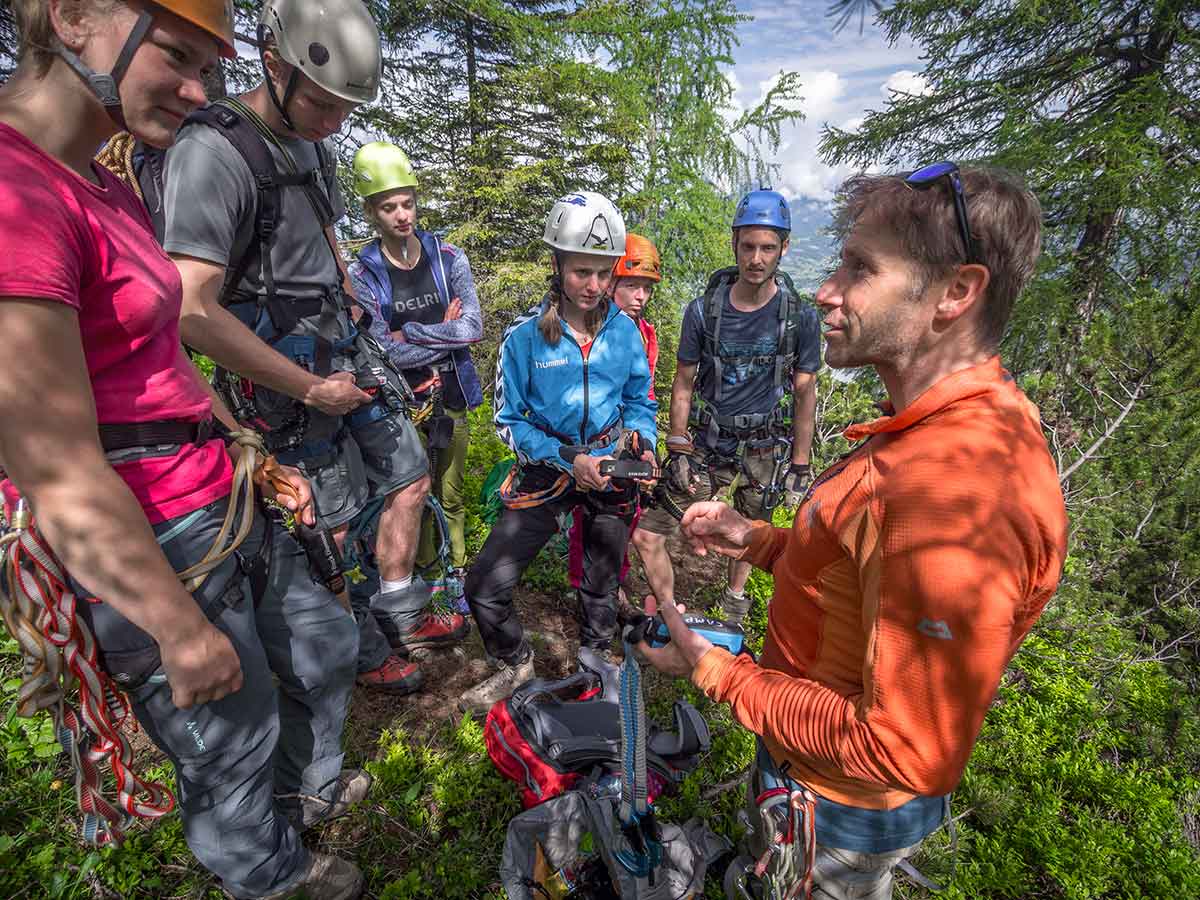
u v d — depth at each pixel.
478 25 11.20
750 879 1.78
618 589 2.92
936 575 0.97
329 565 1.84
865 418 6.22
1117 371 5.73
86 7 0.97
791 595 1.42
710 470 3.57
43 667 1.18
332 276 2.17
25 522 1.14
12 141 0.98
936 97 9.88
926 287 1.09
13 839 1.94
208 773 1.49
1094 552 5.65
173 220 1.72
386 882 2.12
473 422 5.65
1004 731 3.51
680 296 10.91
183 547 1.34
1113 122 7.77
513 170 10.57
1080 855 2.76
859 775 1.11
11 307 0.95
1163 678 4.27
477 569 2.68
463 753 2.57
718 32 10.79
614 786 2.07
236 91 7.52
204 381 1.62
